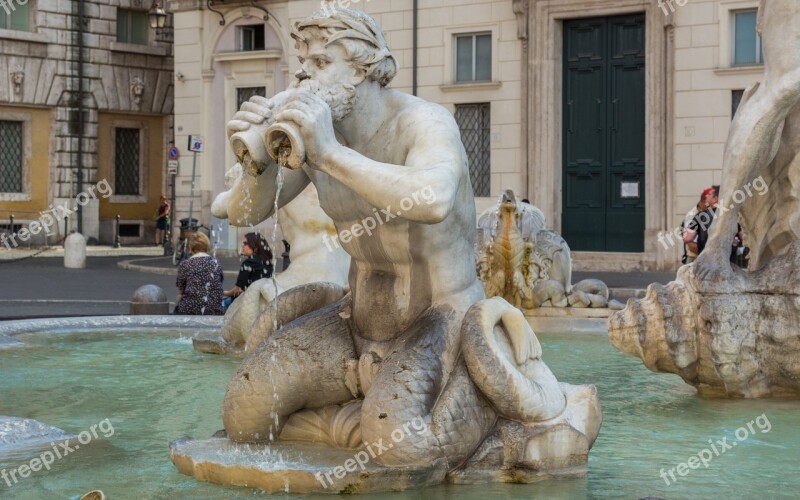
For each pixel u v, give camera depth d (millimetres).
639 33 27844
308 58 4145
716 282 5719
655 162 27344
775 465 4449
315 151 3900
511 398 4105
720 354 5711
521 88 29219
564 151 28922
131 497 3918
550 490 4031
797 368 5672
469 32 30047
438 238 4289
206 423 5254
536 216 9547
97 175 40750
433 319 4273
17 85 38594
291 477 3920
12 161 39062
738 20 26500
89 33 40219
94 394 6059
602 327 8945
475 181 30156
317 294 4910
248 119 4059
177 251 29500
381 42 4188
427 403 4059
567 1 28344
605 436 4996
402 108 4230
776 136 5703
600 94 28375
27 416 5434
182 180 35562
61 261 31875
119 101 41000
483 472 4105
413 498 3887
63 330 8758
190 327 9188
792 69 5570
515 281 9109
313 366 4344
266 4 33812
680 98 26969
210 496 3908
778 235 5895
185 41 35406
